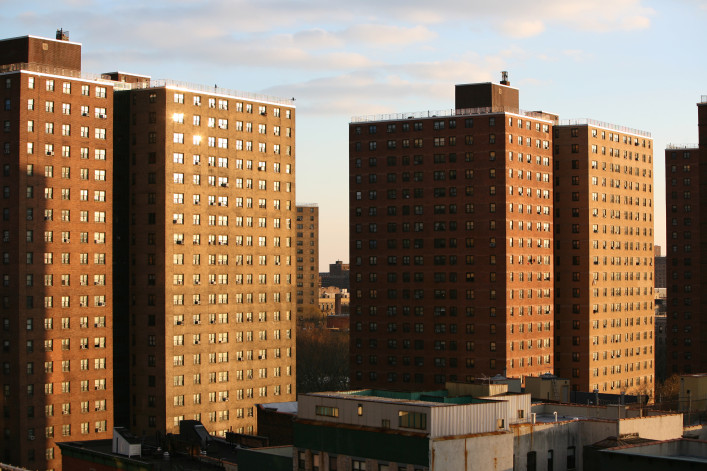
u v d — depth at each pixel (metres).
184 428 127.81
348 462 91.62
